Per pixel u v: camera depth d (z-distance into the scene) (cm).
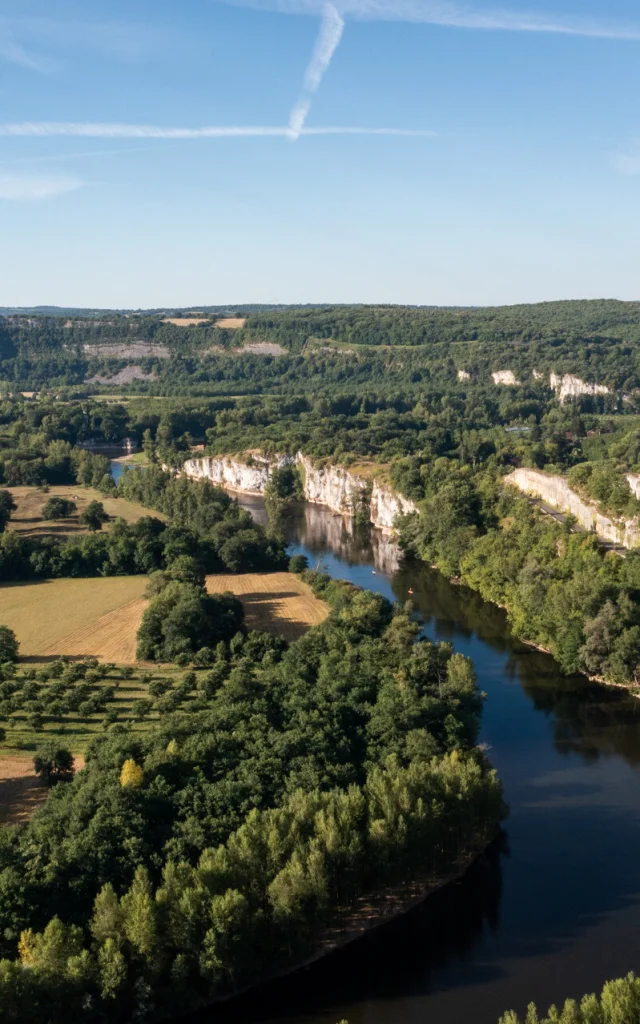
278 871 8512
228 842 8625
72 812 9094
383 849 9031
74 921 7912
